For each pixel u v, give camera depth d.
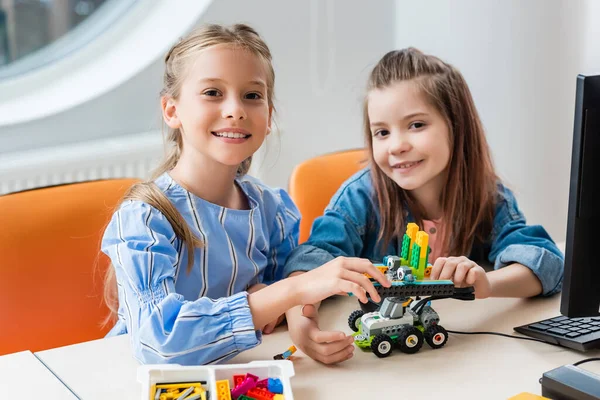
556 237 2.27
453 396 0.93
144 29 2.37
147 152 2.15
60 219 1.30
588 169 0.87
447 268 1.11
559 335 1.07
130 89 2.24
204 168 1.22
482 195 1.42
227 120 1.16
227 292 1.24
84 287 1.32
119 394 0.94
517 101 2.23
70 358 1.04
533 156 2.25
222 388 0.90
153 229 1.15
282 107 2.44
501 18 2.21
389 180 1.41
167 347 0.99
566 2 2.09
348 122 2.57
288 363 0.94
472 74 2.30
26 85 2.25
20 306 1.26
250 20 2.35
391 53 1.42
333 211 1.42
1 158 2.06
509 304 1.22
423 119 1.34
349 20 2.49
